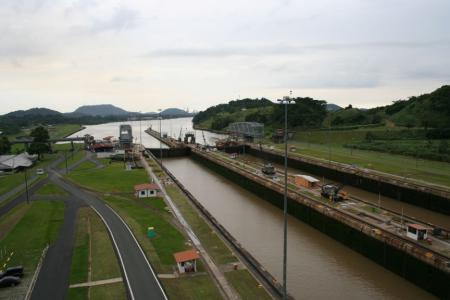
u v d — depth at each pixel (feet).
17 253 192.75
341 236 241.96
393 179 347.15
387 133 651.66
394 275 198.49
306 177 346.33
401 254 194.39
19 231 226.38
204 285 157.38
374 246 213.46
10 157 511.81
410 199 322.75
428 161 456.86
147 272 167.84
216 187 417.69
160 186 358.23
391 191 344.08
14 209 279.28
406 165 429.79
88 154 606.96
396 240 199.21
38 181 386.11
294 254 221.66
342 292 176.96
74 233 221.05
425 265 179.63
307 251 227.61
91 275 165.68
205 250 197.77
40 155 576.61
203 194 380.37
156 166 501.56
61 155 609.42
